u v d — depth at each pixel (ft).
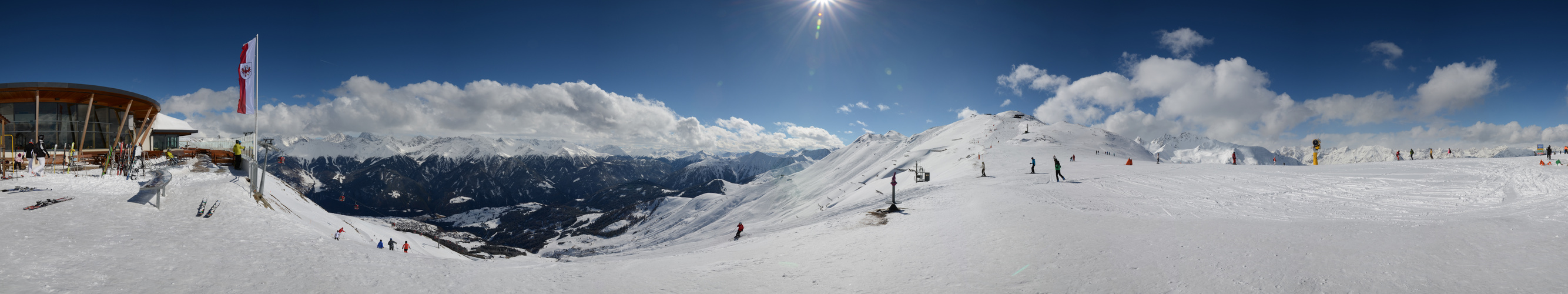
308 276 31.81
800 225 91.66
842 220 74.28
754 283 32.40
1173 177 102.42
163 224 46.06
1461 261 25.35
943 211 71.97
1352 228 36.11
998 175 139.03
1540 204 41.37
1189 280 26.61
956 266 33.78
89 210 48.62
